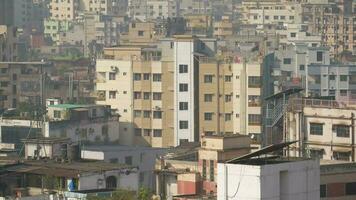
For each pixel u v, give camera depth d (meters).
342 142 179.50
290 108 184.12
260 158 127.44
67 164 181.12
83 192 161.38
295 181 125.12
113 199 155.12
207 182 174.75
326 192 156.62
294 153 180.75
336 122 180.00
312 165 126.69
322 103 183.00
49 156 195.50
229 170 123.44
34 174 174.25
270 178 122.88
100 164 182.75
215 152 174.50
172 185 179.25
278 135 195.12
